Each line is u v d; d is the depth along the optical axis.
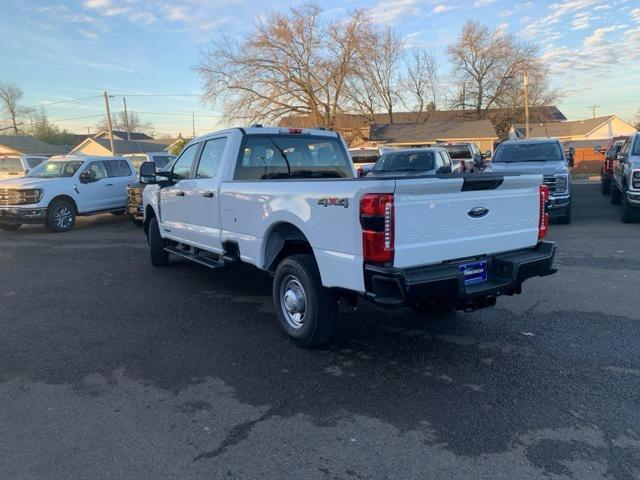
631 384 3.93
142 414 3.65
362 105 46.94
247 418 3.57
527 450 3.11
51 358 4.70
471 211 4.25
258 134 6.16
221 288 7.17
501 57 58.56
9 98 79.94
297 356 4.65
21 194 12.88
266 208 5.03
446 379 4.11
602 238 10.16
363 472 2.95
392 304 3.81
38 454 3.18
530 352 4.59
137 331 5.41
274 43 37.75
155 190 8.05
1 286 7.57
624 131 60.16
